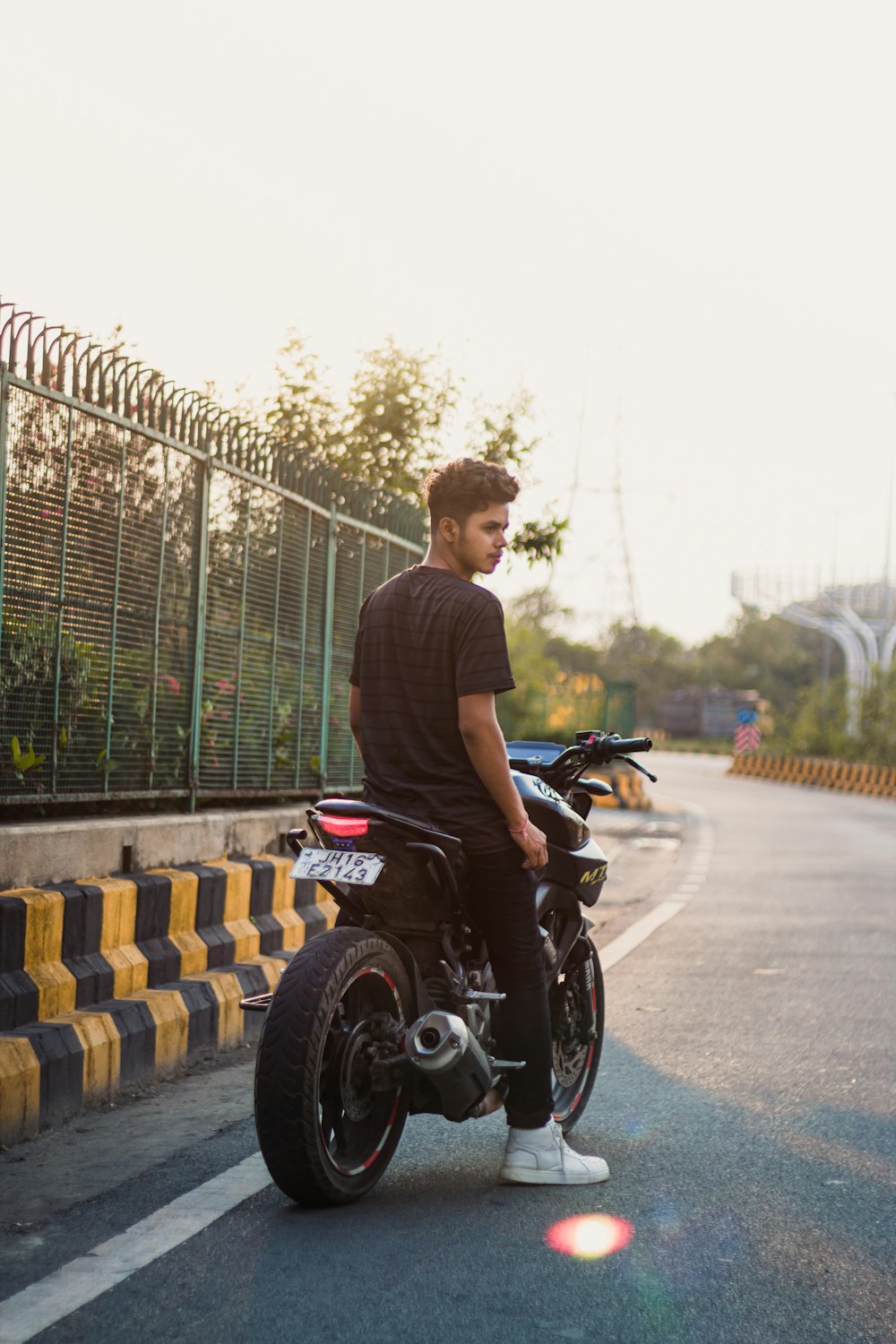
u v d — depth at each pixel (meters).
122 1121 5.38
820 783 45.81
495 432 14.41
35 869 5.91
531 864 4.57
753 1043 7.12
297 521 9.03
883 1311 3.70
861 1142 5.33
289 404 14.16
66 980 5.66
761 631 151.62
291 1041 4.17
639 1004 8.17
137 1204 4.41
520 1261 3.97
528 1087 4.70
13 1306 3.59
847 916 12.38
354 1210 4.39
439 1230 4.21
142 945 6.30
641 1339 3.47
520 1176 4.69
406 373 14.34
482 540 4.61
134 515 7.09
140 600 7.17
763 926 11.67
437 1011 4.33
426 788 4.50
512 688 4.47
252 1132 5.25
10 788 6.28
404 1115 4.59
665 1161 5.04
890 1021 7.70
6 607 6.12
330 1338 3.41
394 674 4.55
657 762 68.56
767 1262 4.03
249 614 8.42
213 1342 3.38
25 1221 4.25
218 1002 6.46
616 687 31.94
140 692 7.20
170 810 7.64
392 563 10.73
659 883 15.27
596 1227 4.29
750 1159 5.08
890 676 53.66
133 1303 3.62
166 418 7.37
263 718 8.62
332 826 4.34
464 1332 3.46
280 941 7.53
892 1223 4.40
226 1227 4.21
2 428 5.97
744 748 54.69
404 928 4.56
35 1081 5.15
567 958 5.32
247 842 7.79
